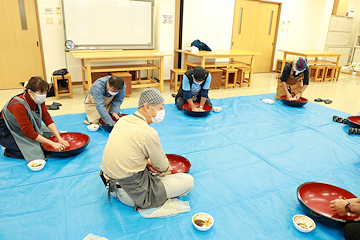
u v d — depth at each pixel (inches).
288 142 108.1
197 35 225.3
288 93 161.0
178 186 66.6
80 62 198.2
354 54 325.4
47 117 89.4
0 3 167.0
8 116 81.7
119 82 101.0
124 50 197.6
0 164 84.0
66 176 78.5
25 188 72.3
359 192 75.7
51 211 64.1
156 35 213.3
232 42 256.4
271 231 60.3
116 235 57.4
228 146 102.7
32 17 176.7
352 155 98.0
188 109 138.3
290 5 274.1
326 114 146.4
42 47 185.2
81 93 181.2
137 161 58.4
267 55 285.7
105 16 186.5
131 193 61.7
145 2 195.5
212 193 73.2
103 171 63.4
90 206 66.4
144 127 58.3
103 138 105.6
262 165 89.2
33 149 85.4
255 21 261.9
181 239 57.1
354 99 187.9
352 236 54.5
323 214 59.6
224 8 228.2
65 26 177.5
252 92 201.9
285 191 75.1
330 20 294.4
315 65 249.0
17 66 182.4
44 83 78.5
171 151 96.8
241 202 69.9
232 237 58.1
